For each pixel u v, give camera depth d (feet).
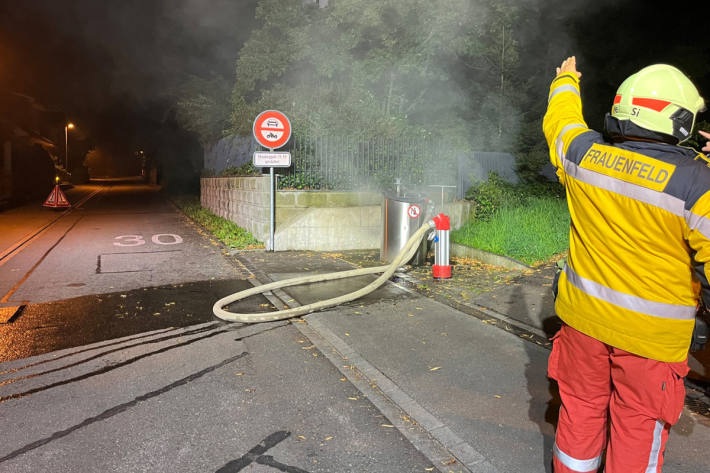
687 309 5.63
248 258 28.63
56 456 8.99
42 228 43.29
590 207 5.97
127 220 50.98
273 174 30.40
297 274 24.12
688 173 5.12
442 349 13.94
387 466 8.68
